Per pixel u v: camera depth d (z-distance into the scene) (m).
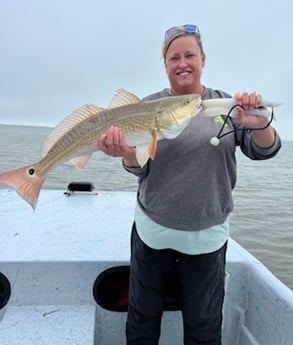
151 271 2.08
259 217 12.65
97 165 25.31
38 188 2.13
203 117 1.98
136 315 2.15
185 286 2.06
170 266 2.09
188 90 2.18
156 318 2.15
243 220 12.18
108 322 2.48
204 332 2.07
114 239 2.91
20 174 2.10
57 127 2.14
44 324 2.24
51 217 3.43
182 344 2.53
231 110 1.88
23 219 3.34
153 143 1.91
